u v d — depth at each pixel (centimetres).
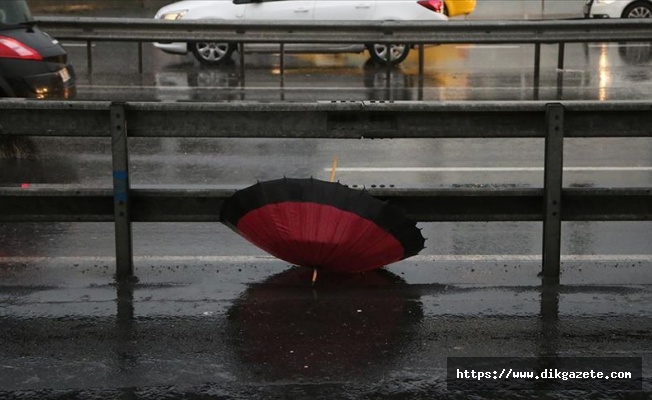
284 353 611
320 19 2155
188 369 588
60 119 746
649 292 720
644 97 1736
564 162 1273
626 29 1906
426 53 2362
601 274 776
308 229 714
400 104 739
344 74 2075
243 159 1302
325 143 1408
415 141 1421
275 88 1895
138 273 776
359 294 718
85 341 629
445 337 636
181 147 1381
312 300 704
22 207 760
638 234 925
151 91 1850
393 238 714
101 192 760
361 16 2183
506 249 871
